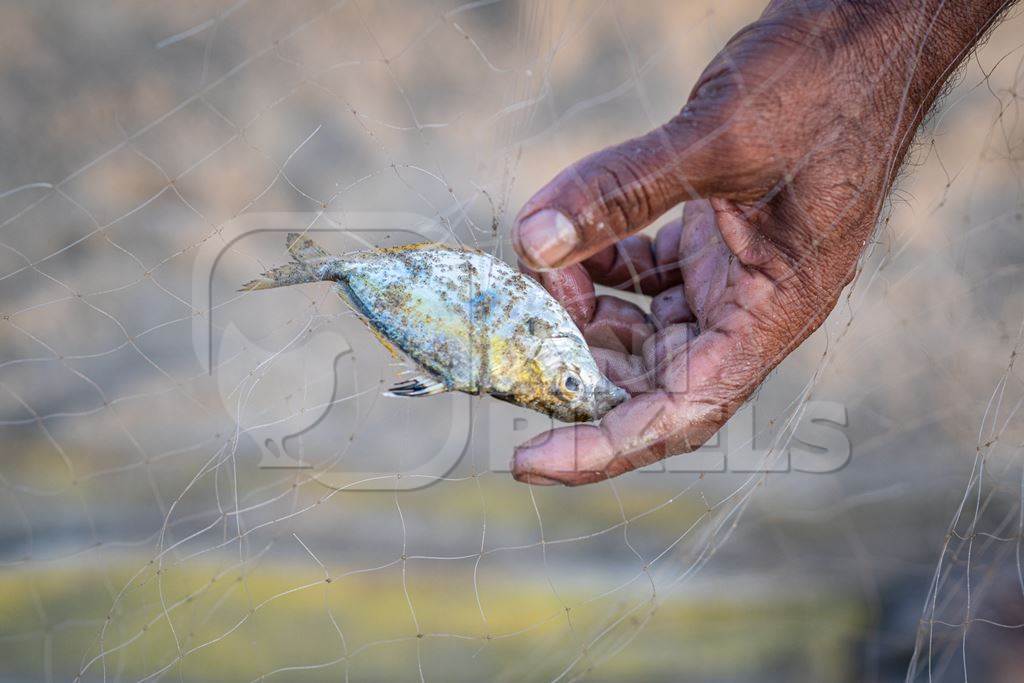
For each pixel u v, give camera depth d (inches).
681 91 37.8
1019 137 23.6
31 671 26.0
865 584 31.7
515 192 32.9
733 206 19.6
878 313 33.6
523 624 28.1
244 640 27.1
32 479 33.6
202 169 40.5
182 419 35.6
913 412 35.5
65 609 27.5
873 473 35.5
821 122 19.0
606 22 36.7
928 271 31.8
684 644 28.9
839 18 19.1
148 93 42.4
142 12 42.5
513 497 35.0
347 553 30.6
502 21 35.2
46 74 42.0
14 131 40.9
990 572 25.5
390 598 28.9
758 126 18.8
